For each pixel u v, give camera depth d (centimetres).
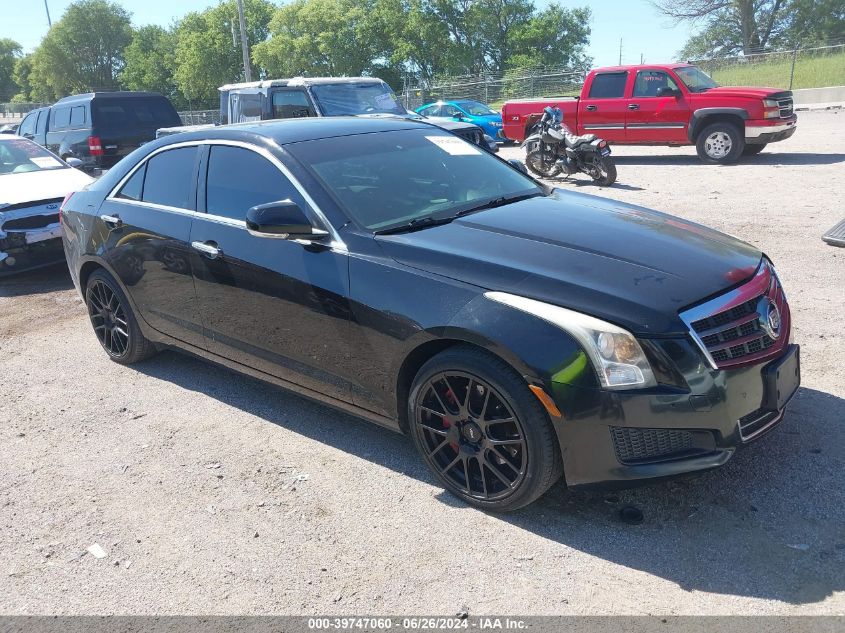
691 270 315
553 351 289
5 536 340
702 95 1365
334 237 364
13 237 743
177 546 323
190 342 463
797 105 2533
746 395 296
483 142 1384
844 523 304
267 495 358
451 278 323
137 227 470
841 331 501
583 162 1230
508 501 318
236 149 425
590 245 337
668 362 283
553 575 287
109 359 559
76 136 1467
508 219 377
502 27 6881
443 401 331
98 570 311
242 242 402
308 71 6812
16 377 536
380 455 390
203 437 423
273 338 398
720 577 278
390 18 6544
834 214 857
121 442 424
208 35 7294
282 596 287
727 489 333
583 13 6788
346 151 416
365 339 349
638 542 302
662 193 1091
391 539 317
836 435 370
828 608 259
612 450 289
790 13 4775
